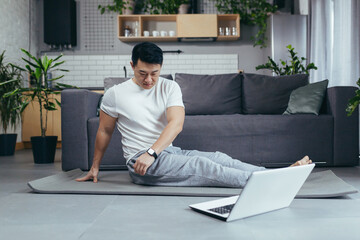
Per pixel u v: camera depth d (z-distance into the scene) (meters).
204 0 6.20
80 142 2.86
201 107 3.34
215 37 5.79
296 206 1.57
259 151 2.90
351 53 3.62
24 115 5.37
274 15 5.52
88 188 1.95
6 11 5.02
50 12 5.83
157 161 1.93
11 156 4.21
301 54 5.54
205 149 2.89
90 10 6.18
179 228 1.25
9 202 1.70
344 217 1.38
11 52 5.18
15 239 1.15
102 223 1.32
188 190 1.85
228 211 1.42
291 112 3.12
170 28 6.12
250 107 3.36
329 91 3.04
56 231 1.23
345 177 2.41
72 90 2.88
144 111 1.95
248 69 6.18
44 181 2.11
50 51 6.17
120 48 6.18
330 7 4.53
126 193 1.84
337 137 2.93
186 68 6.16
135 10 6.17
